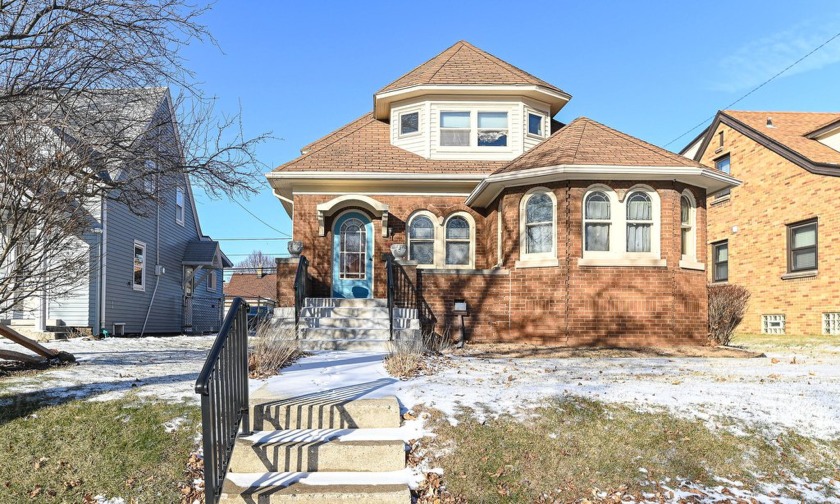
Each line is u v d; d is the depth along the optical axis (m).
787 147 16.45
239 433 5.40
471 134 15.70
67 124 7.26
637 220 12.30
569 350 11.15
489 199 14.08
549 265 12.23
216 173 8.97
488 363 9.24
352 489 4.53
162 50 8.16
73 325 15.79
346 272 14.80
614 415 5.84
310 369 8.06
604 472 4.93
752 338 15.52
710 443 5.37
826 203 15.27
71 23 7.30
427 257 15.01
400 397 6.27
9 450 5.04
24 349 10.55
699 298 12.41
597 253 12.19
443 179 14.59
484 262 14.91
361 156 15.47
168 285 21.58
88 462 4.92
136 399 5.99
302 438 5.22
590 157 12.24
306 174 14.41
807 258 16.08
